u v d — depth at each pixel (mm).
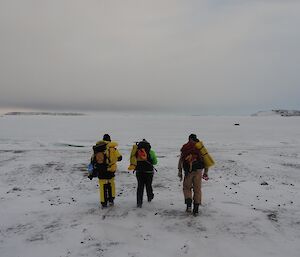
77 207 8508
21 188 10969
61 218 7660
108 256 5742
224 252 5848
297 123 93562
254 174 13250
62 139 32812
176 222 7258
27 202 9117
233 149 23453
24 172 13844
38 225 7246
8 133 42188
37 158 17750
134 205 8562
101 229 6922
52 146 25156
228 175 13008
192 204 8500
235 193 9875
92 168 8375
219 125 77688
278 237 6492
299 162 16438
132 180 12117
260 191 10148
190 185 7844
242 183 11320
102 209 8242
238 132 47562
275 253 5805
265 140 33094
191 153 7758
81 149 22766
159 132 47125
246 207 8367
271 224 7168
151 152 8484
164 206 8422
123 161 16469
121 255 5766
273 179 12258
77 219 7555
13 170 14258
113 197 8453
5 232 6898
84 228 6977
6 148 23344
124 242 6297
